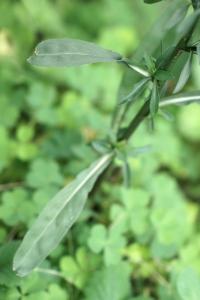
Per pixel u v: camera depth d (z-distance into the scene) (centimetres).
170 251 39
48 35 51
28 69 48
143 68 29
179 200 42
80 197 31
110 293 35
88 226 38
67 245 37
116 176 42
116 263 36
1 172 41
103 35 50
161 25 34
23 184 41
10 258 33
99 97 46
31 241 30
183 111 49
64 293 34
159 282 39
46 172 39
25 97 45
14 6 50
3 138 41
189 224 42
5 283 33
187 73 29
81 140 42
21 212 37
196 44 29
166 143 46
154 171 46
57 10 54
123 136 33
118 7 55
